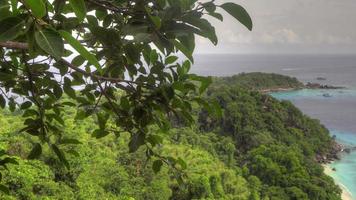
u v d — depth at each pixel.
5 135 16.19
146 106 2.27
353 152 66.81
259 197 35.12
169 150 34.47
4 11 1.17
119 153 25.12
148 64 2.10
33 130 2.85
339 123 96.44
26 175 15.83
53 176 17.98
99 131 2.76
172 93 2.02
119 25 1.97
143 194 21.83
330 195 40.28
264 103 67.12
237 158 49.59
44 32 1.16
